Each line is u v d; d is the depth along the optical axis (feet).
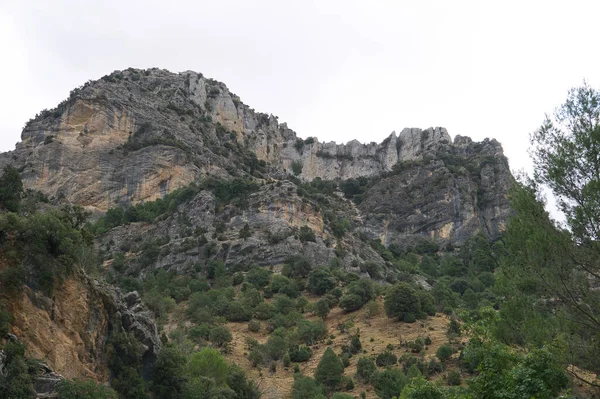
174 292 364.38
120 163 558.56
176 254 414.62
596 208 107.86
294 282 377.91
